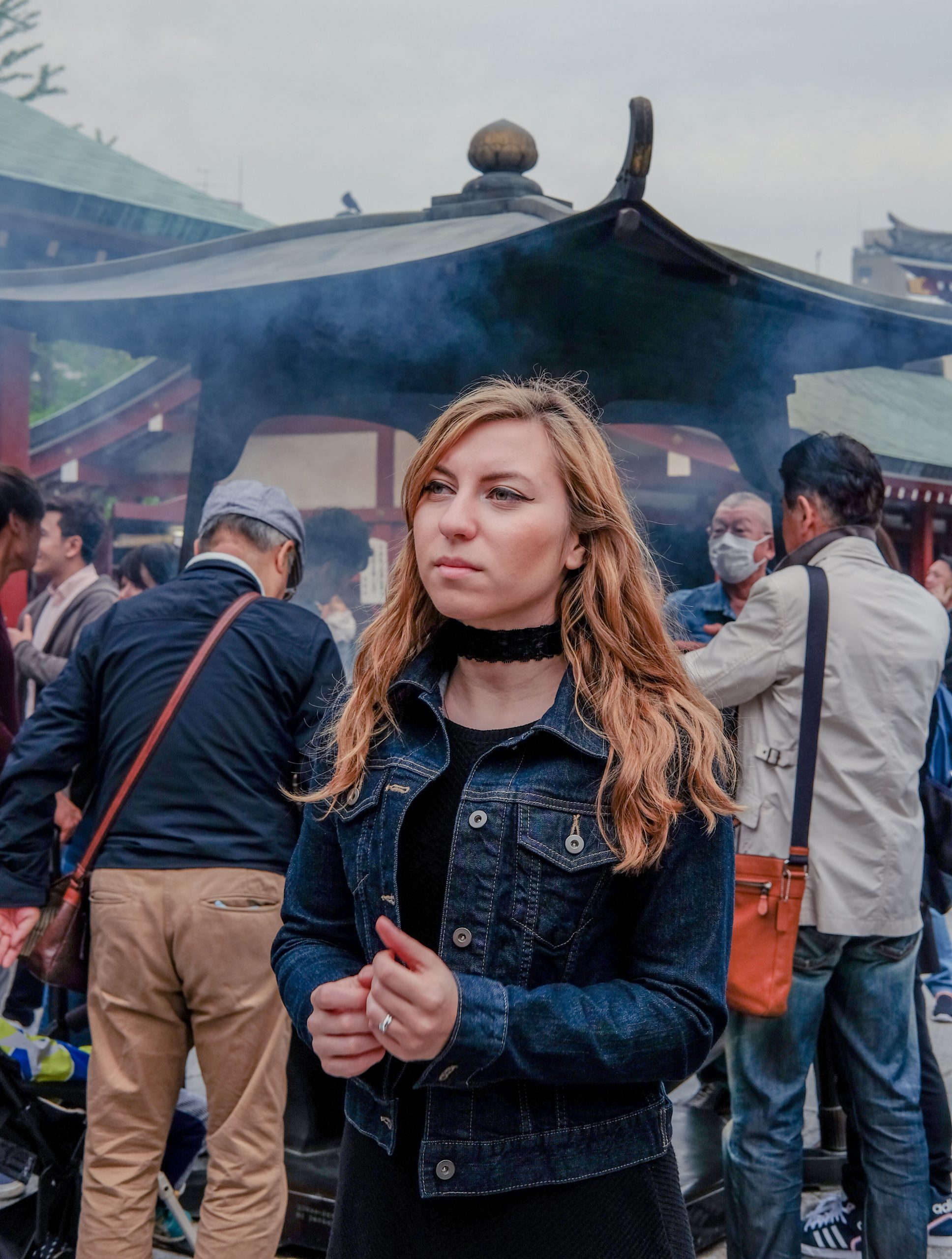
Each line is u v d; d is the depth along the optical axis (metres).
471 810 1.19
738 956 2.09
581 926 1.17
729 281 2.56
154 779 2.20
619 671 1.24
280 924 2.21
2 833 2.23
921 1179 2.17
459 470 1.23
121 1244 2.12
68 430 10.54
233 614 2.29
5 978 2.73
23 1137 2.25
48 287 3.47
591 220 2.31
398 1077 1.22
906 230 17.62
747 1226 2.18
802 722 2.12
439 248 2.59
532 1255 1.18
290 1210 2.63
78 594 3.95
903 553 13.00
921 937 2.32
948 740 3.20
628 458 7.83
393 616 1.34
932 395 14.66
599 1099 1.21
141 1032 2.17
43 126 9.24
